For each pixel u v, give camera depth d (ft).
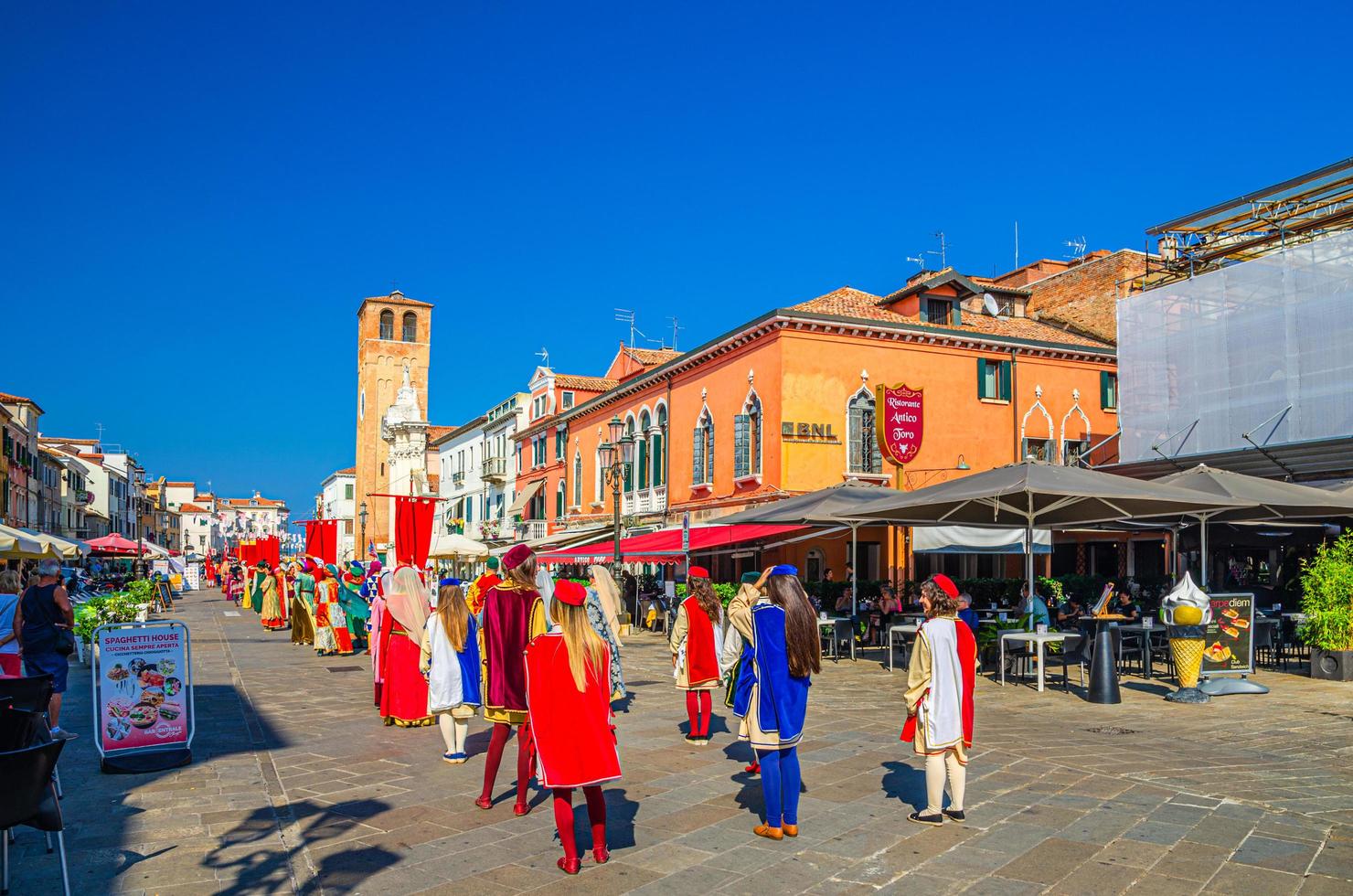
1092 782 24.95
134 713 28.40
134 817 22.84
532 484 161.48
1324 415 73.31
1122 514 49.98
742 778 26.22
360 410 253.65
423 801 24.20
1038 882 17.78
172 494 543.80
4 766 14.75
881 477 89.40
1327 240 73.92
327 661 59.31
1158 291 87.45
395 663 35.29
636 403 120.06
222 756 29.81
